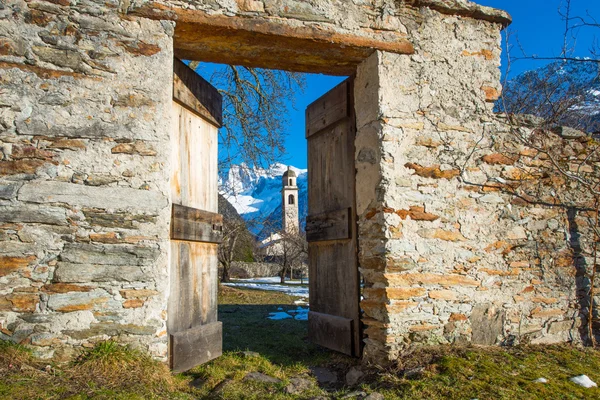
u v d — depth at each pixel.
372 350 3.95
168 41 3.59
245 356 4.35
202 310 4.24
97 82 3.43
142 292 3.37
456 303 4.05
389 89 4.06
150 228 3.43
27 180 3.23
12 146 3.23
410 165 4.05
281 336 5.60
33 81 3.30
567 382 3.35
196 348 3.98
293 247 22.80
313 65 4.37
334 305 4.70
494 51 4.47
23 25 3.31
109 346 3.22
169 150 3.55
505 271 4.27
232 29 3.69
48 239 3.22
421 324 3.91
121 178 3.41
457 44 4.34
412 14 4.21
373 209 4.04
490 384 3.25
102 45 3.46
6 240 3.15
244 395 3.30
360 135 4.26
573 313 4.51
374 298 3.99
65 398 2.72
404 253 3.92
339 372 4.09
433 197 4.08
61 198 3.27
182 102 4.00
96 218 3.32
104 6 3.48
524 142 4.26
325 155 4.96
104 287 3.30
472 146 4.28
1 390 2.66
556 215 4.54
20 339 3.11
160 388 3.14
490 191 4.30
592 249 4.65
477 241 4.19
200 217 4.21
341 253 4.61
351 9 4.01
